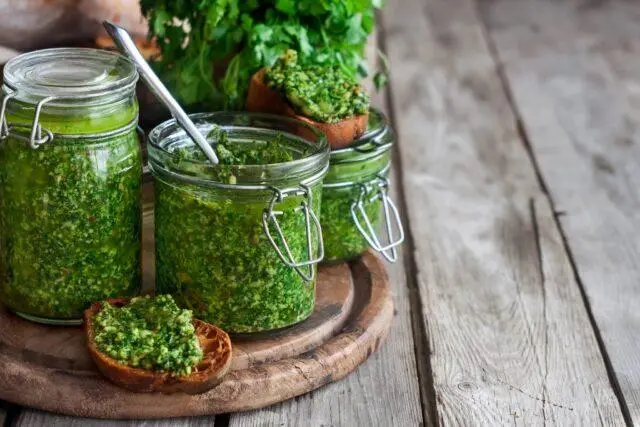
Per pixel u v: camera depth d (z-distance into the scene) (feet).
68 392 3.23
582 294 3.86
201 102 3.73
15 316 3.42
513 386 3.44
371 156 3.59
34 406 3.25
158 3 3.70
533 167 4.62
